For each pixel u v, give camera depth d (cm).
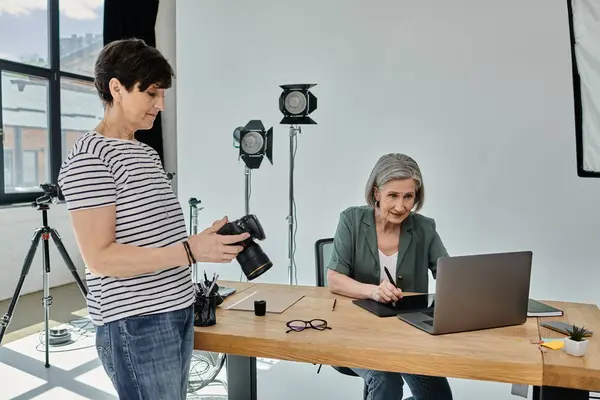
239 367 182
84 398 254
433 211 347
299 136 372
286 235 380
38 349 319
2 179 444
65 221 497
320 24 361
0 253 429
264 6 373
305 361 138
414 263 199
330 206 368
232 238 123
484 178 335
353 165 361
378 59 350
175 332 125
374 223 200
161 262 117
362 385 272
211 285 157
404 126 348
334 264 197
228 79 387
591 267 318
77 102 517
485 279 145
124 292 118
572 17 310
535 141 323
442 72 338
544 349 132
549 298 329
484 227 338
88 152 114
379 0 347
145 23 491
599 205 314
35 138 475
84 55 522
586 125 312
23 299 438
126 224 118
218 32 387
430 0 337
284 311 168
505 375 124
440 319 143
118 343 119
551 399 126
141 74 118
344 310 169
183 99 402
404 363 131
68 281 500
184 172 406
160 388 121
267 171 382
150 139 501
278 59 373
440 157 342
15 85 453
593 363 122
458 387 271
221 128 392
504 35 324
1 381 273
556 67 316
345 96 359
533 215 328
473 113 334
